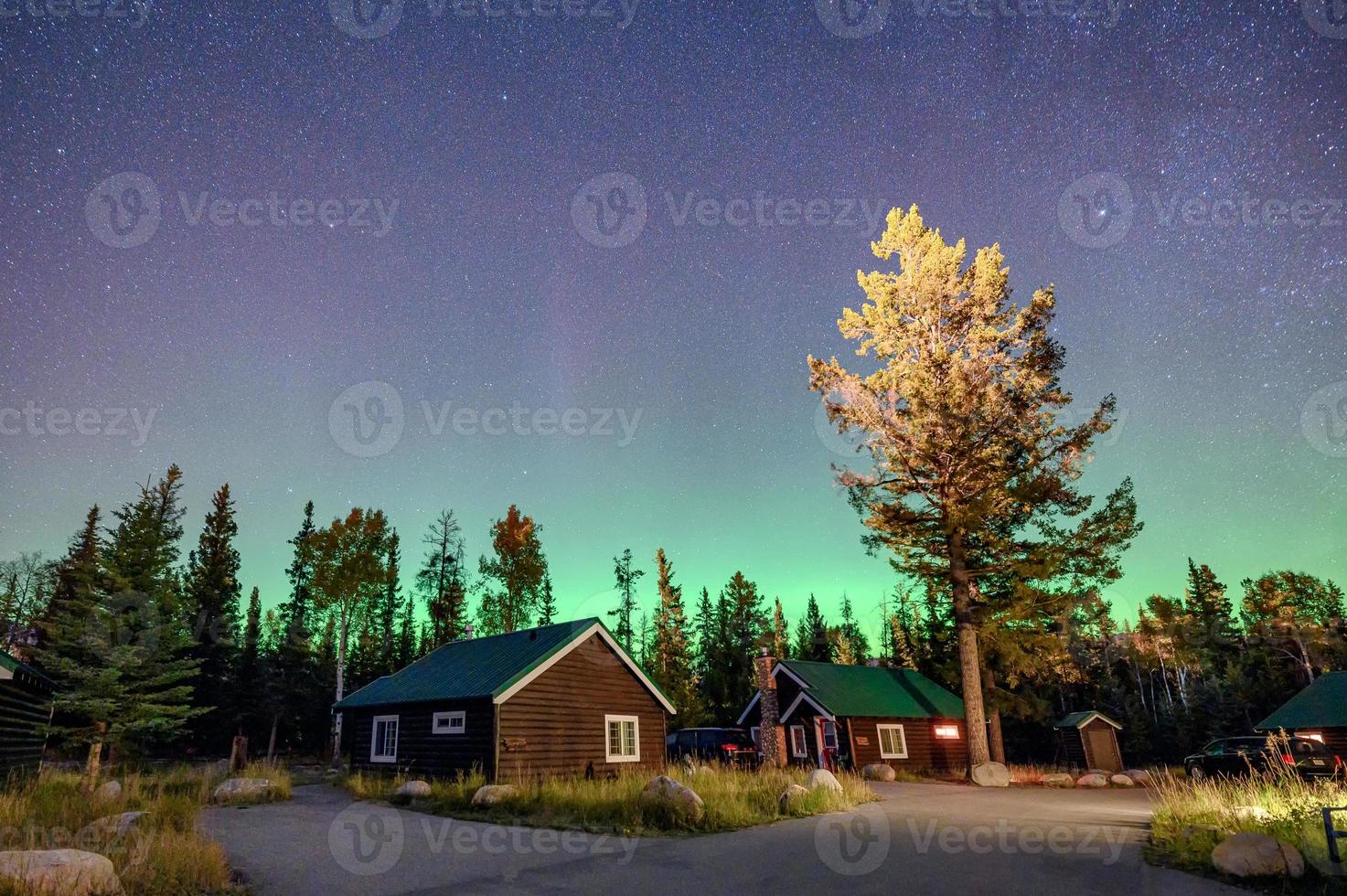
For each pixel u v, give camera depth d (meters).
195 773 23.67
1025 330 28.67
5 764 18.64
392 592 57.09
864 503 30.12
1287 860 8.47
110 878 7.58
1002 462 28.38
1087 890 8.23
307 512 55.72
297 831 13.02
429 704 22.92
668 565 56.41
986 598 29.81
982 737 26.98
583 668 23.70
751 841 11.87
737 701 53.91
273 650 51.97
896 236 31.22
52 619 36.72
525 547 50.19
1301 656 57.91
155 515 34.03
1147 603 74.81
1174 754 49.34
